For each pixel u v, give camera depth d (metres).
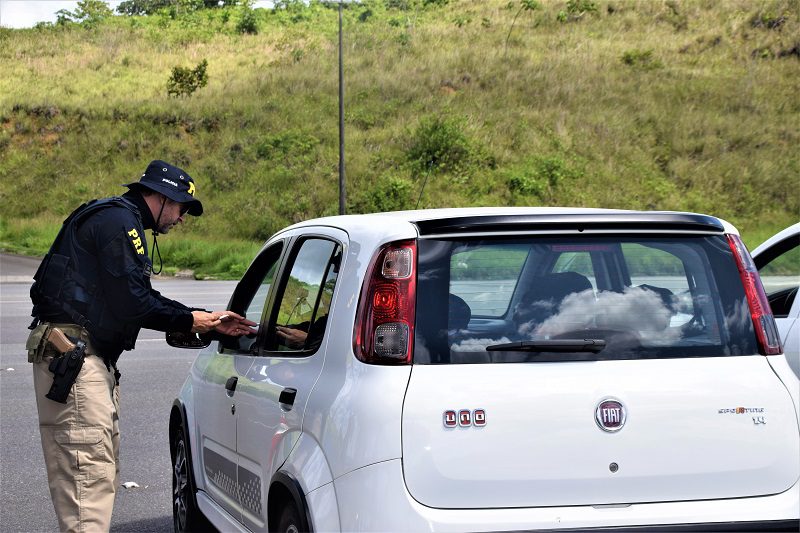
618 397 3.19
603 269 3.45
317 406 3.37
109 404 4.30
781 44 53.00
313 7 78.94
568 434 3.15
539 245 3.32
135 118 47.84
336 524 3.16
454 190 38.44
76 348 4.21
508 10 65.75
